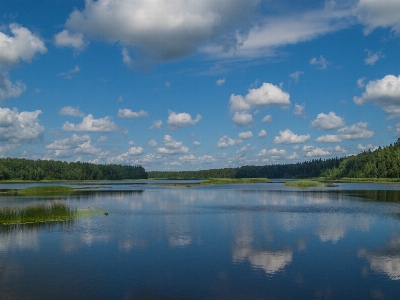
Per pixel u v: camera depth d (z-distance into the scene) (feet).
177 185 497.87
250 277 68.95
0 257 83.20
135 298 58.90
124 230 115.75
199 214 156.35
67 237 104.73
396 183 485.56
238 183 573.33
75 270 73.36
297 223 128.26
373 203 198.59
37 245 94.68
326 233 109.19
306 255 84.02
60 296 59.82
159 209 177.47
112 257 82.99
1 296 59.93
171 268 74.59
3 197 249.75
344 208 174.50
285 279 67.77
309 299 58.49
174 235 107.55
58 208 148.15
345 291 61.98
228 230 115.14
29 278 68.59
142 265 76.64
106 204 203.51
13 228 119.34
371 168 602.44
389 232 110.32
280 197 248.11
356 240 99.40
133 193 303.48
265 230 114.73
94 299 58.54
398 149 598.34
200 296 59.72
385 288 63.36
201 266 75.87
